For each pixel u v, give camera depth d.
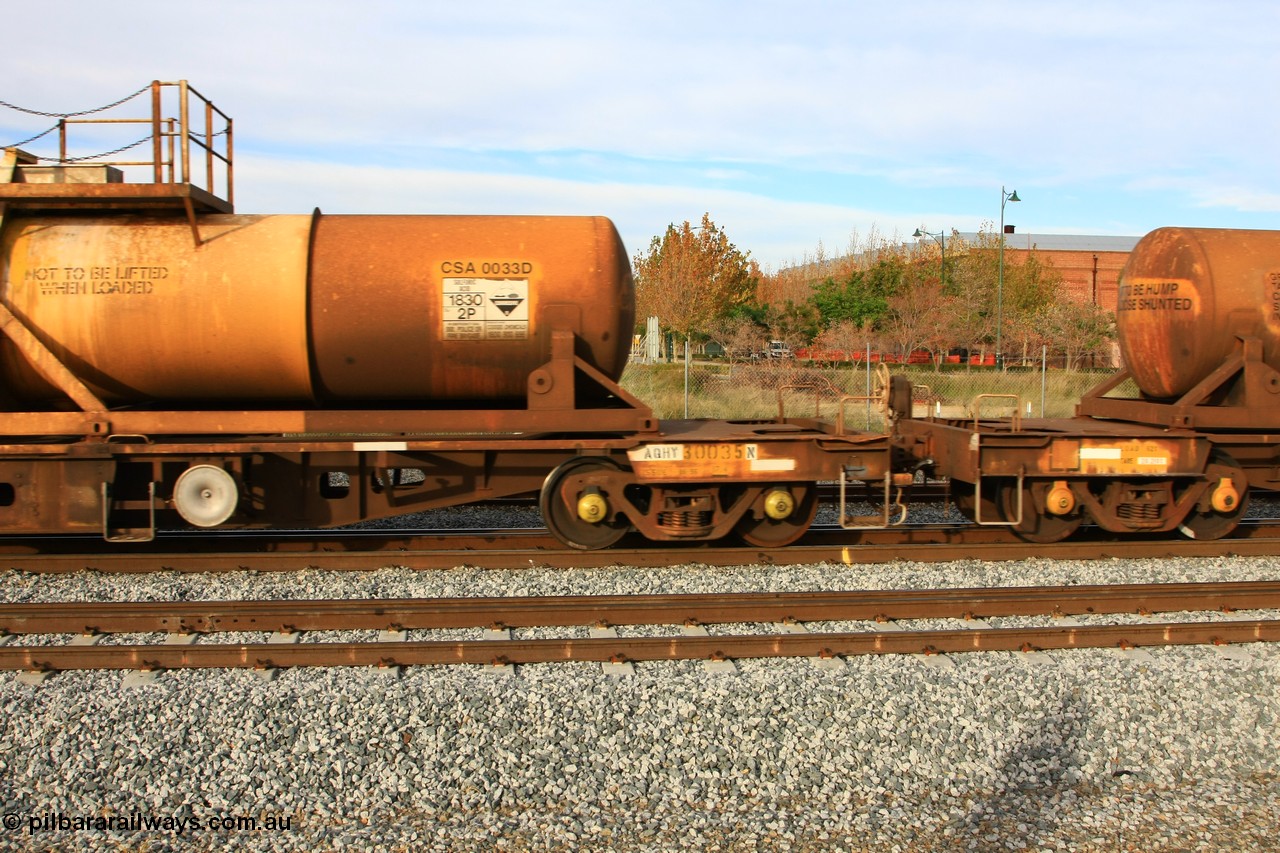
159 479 8.10
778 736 5.19
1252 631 6.63
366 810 4.63
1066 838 4.48
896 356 35.47
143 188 7.83
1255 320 9.25
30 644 6.37
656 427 8.40
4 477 7.92
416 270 8.15
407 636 6.61
